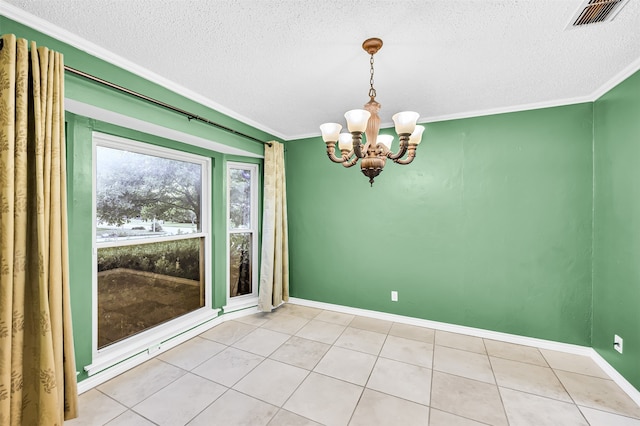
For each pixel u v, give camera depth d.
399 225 3.02
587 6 1.26
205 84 2.13
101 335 2.08
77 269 1.87
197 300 2.90
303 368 2.15
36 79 1.30
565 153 2.39
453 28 1.44
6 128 1.21
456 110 2.63
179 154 2.66
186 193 2.79
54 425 1.33
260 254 3.46
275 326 2.93
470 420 1.62
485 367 2.16
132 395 1.83
